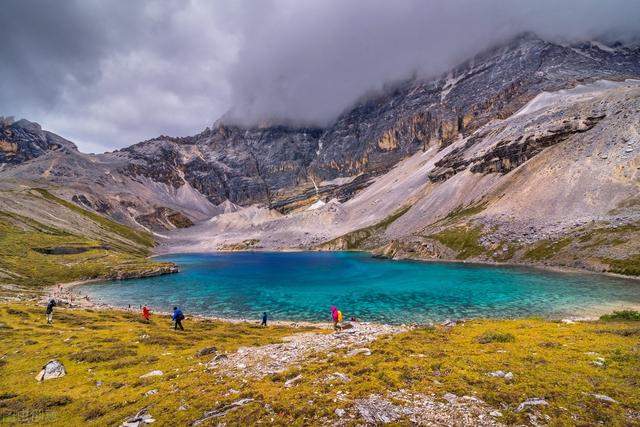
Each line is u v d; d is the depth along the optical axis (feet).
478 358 85.10
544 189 557.33
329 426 54.80
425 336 119.44
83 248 604.08
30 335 146.92
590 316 212.43
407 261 582.35
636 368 72.38
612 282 303.07
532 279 344.28
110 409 71.87
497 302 270.05
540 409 56.59
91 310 235.40
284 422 57.06
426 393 65.67
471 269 434.71
